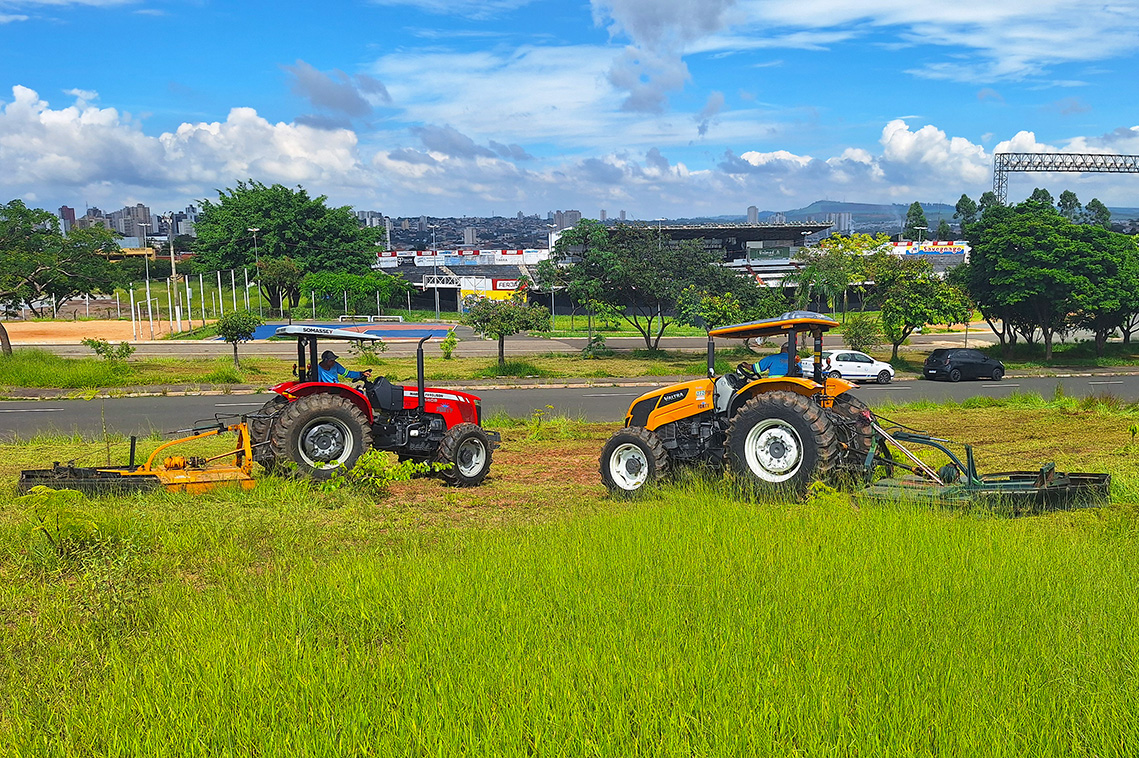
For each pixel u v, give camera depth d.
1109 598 4.89
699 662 3.99
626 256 45.25
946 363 37.03
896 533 6.46
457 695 3.79
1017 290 43.47
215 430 10.73
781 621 4.56
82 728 3.70
